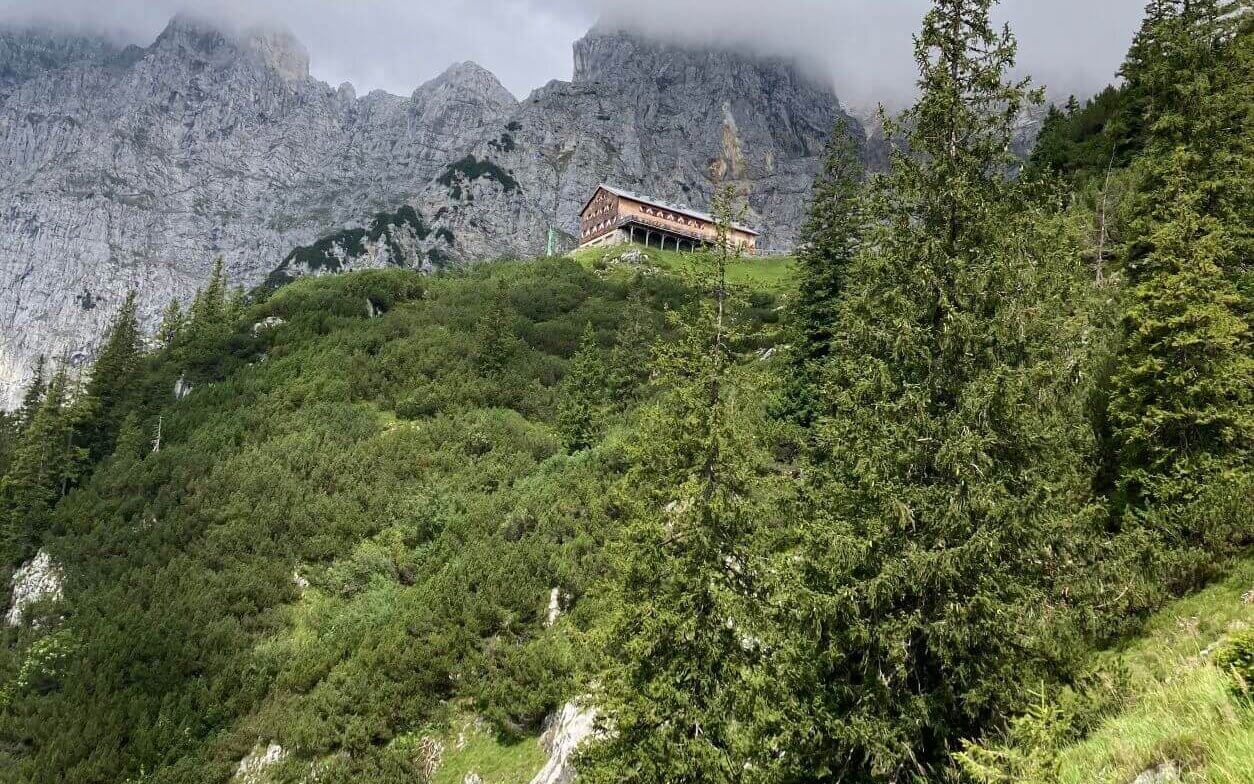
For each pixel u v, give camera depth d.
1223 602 12.55
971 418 10.70
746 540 13.80
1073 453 12.27
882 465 10.96
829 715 10.55
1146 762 6.78
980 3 11.51
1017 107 11.36
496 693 22.31
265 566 32.28
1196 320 15.98
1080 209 31.41
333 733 22.66
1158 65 21.41
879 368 11.41
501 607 25.69
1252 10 21.20
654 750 12.84
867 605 10.72
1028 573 10.64
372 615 28.03
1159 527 15.04
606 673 14.23
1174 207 17.67
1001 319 11.02
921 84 11.95
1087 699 9.55
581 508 29.89
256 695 25.80
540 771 19.38
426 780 21.20
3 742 24.78
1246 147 19.12
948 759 9.97
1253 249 18.73
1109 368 18.27
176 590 31.22
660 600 13.74
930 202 11.79
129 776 23.17
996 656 10.01
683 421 14.42
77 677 27.11
